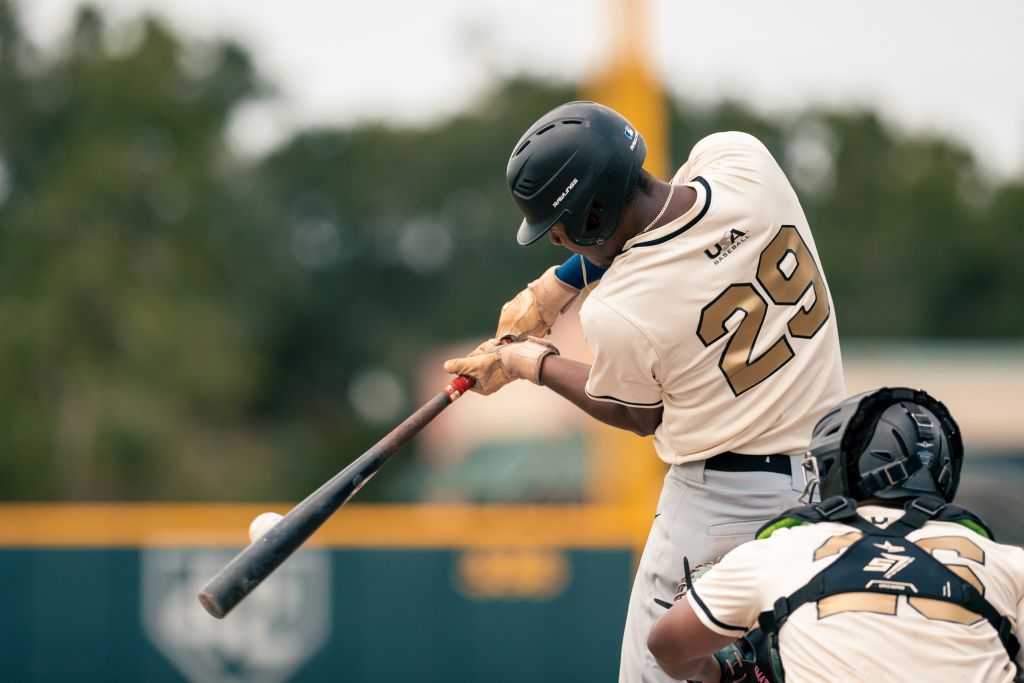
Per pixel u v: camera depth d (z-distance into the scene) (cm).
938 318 10619
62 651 3341
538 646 3219
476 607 3250
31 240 9844
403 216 11169
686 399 1263
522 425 5659
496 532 3259
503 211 10869
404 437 1320
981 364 5288
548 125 1262
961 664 1012
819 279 1284
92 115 10488
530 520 3259
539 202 1253
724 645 1113
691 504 1308
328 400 11212
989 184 11262
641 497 3438
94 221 9994
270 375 11044
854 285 10544
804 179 10869
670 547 1318
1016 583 1053
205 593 1176
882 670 1011
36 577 3356
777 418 1258
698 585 1106
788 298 1252
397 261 11200
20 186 10481
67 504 9256
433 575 3262
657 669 1327
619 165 1241
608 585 3216
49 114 10512
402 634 3256
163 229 10256
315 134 11538
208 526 3356
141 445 9369
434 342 11044
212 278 10450
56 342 9362
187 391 9756
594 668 3197
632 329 1226
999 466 4466
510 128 10931
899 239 10656
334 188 11375
